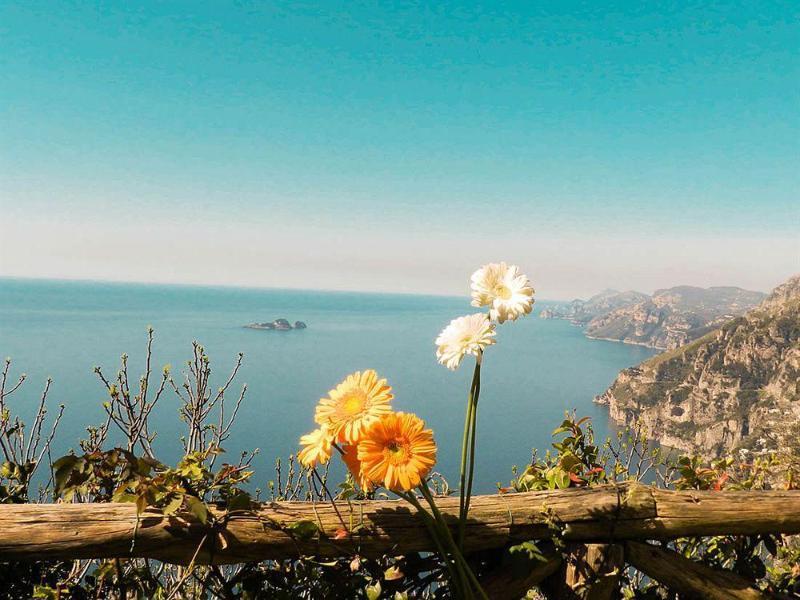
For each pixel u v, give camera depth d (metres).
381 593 1.63
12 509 1.38
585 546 1.83
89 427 2.11
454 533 1.68
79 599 1.64
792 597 2.03
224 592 1.58
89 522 1.40
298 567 1.61
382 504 1.68
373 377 1.48
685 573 1.95
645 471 2.35
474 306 1.43
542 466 2.22
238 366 2.65
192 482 1.54
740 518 1.95
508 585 1.73
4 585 1.59
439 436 81.50
